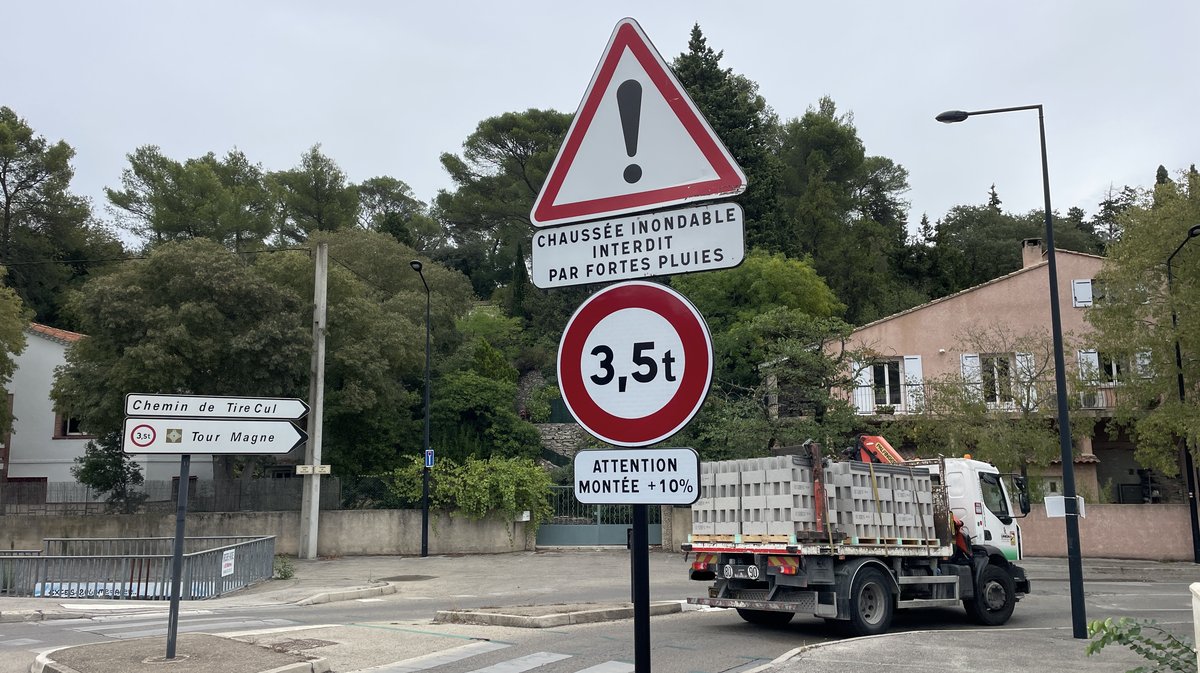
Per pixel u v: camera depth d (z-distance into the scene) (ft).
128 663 29.99
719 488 43.47
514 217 242.78
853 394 112.98
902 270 185.06
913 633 39.78
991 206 247.09
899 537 43.37
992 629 43.65
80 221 175.94
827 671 30.53
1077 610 38.75
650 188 11.43
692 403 10.68
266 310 98.84
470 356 139.33
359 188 266.98
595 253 11.61
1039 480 95.91
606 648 36.58
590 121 11.82
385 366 103.96
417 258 156.76
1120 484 111.75
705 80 171.83
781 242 163.73
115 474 105.60
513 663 32.94
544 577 76.59
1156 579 76.33
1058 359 43.55
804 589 40.65
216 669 29.04
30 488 112.88
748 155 166.61
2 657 35.27
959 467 49.52
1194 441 83.82
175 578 31.09
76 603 57.72
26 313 137.39
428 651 35.24
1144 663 31.58
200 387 95.55
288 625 46.03
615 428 11.07
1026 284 114.62
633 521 10.97
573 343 11.43
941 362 115.44
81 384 96.48
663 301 11.00
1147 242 89.04
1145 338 88.17
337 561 91.30
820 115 225.15
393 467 112.16
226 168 214.07
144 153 191.93
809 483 40.75
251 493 100.89
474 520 98.99
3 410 116.37
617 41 11.84
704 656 35.24
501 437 122.72
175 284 95.04
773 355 98.99
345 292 109.40
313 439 93.25
